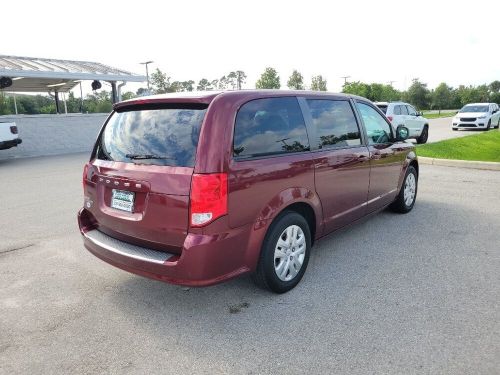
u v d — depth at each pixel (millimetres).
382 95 52938
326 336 3000
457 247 4676
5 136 13352
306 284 3844
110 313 3434
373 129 5090
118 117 3756
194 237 2984
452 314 3240
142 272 3238
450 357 2713
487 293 3574
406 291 3648
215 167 2979
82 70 19250
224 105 3152
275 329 3115
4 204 7297
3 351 2932
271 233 3465
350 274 4031
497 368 2596
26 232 5648
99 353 2891
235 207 3111
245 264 3309
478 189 7594
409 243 4832
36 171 11352
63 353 2898
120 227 3434
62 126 17266
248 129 3291
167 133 3234
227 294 3703
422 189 7676
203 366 2717
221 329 3143
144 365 2746
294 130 3760
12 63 17641
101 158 3699
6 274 4254
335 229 4430
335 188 4211
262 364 2713
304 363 2709
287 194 3549
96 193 3658
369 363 2684
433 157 11219
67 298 3711
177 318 3324
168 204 3059
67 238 5383
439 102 72250
